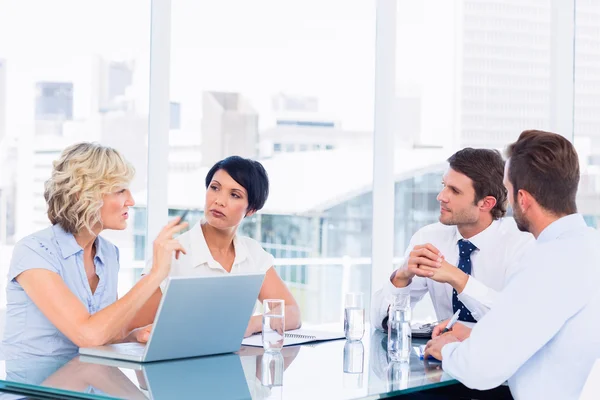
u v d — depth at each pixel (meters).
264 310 2.14
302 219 4.33
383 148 4.15
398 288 2.61
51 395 1.67
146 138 3.76
